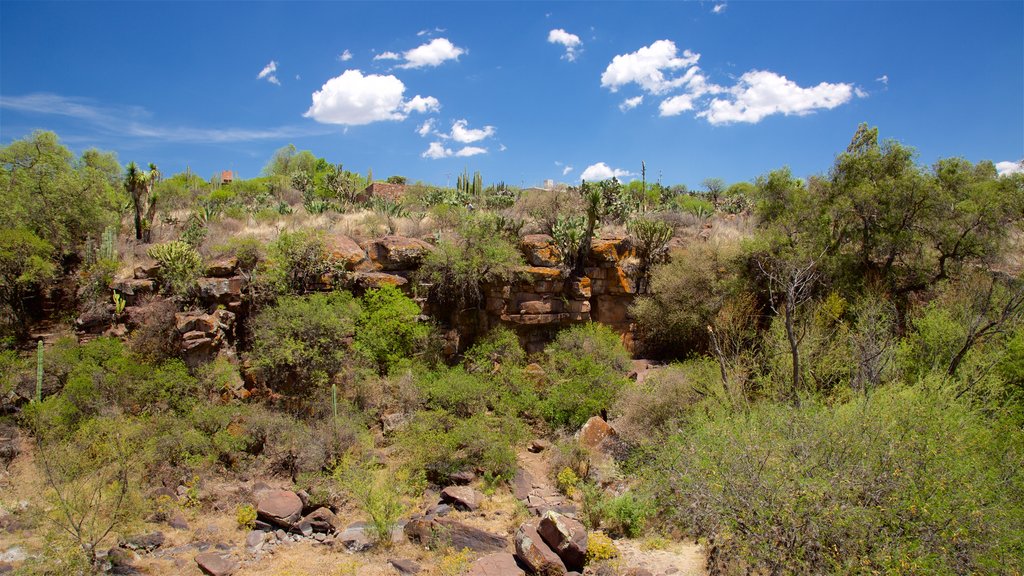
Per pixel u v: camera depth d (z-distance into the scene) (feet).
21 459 36.45
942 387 31.50
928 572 18.49
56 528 26.43
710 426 28.84
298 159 172.76
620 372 50.96
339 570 26.25
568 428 43.83
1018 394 33.73
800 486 20.88
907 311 49.96
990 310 41.16
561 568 24.59
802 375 37.91
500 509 32.45
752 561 20.38
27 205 57.52
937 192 51.83
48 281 55.62
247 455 37.63
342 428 39.37
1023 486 22.26
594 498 31.83
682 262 59.31
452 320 56.44
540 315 57.11
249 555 28.04
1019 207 52.75
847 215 55.31
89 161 73.15
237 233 64.39
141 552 27.89
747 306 52.31
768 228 58.95
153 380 42.22
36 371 43.75
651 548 26.99
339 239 56.34
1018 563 19.03
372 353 47.73
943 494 20.33
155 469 35.01
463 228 59.67
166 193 97.71
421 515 31.71
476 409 45.19
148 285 52.01
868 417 24.81
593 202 58.90
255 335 45.98
